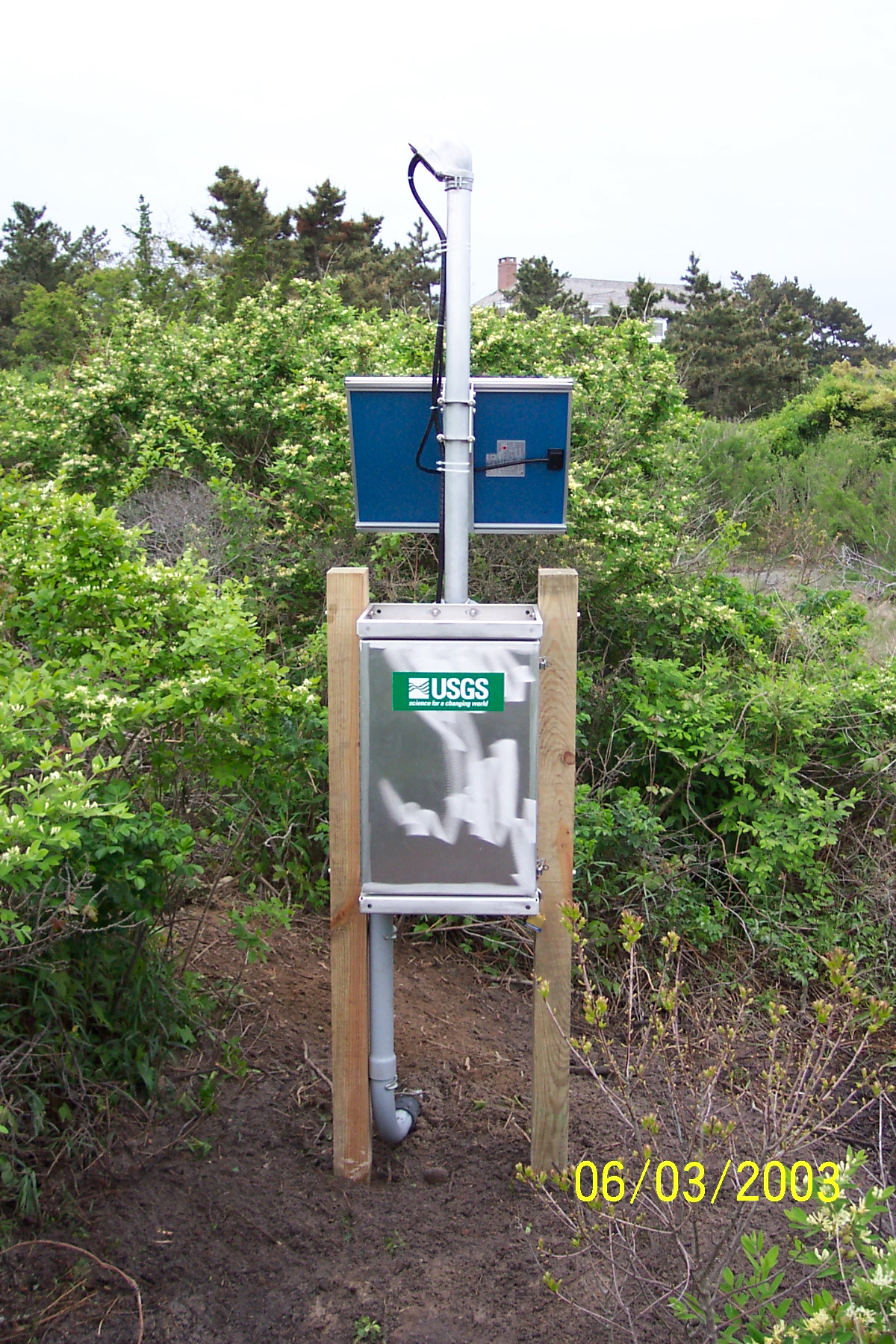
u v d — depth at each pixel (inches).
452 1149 120.4
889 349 2079.2
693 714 199.6
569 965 108.3
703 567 265.9
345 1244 104.2
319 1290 98.5
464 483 115.0
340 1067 110.6
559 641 103.7
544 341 265.6
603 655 229.8
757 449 682.8
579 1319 96.7
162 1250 100.6
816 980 183.8
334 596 104.3
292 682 196.9
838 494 582.2
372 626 100.5
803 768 208.8
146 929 115.6
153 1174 109.4
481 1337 94.3
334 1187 111.8
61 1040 108.3
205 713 120.3
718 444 668.1
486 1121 126.3
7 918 92.0
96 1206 104.3
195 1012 127.8
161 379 283.9
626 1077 112.7
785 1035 164.7
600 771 205.0
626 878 184.7
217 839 142.9
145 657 121.3
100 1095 113.6
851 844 205.0
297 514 235.5
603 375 255.3
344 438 228.2
